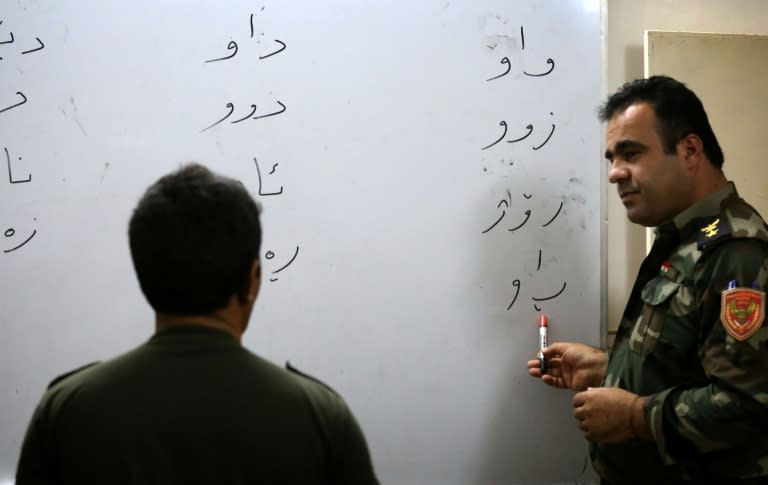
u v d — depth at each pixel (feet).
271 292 4.13
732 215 3.22
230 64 4.17
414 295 4.21
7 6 4.08
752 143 4.54
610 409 3.23
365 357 4.16
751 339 2.90
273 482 2.00
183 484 1.95
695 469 3.16
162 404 2.01
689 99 3.38
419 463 4.17
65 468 2.01
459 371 4.21
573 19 4.35
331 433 2.14
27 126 4.06
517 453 4.22
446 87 4.27
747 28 4.72
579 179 4.31
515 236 4.27
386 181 4.22
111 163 4.09
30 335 4.01
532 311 4.26
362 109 4.23
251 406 2.05
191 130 4.14
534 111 4.30
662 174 3.32
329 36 4.23
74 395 2.08
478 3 4.30
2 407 3.97
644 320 3.35
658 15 4.67
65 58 4.09
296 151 4.18
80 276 4.04
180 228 2.06
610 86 4.61
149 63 4.13
